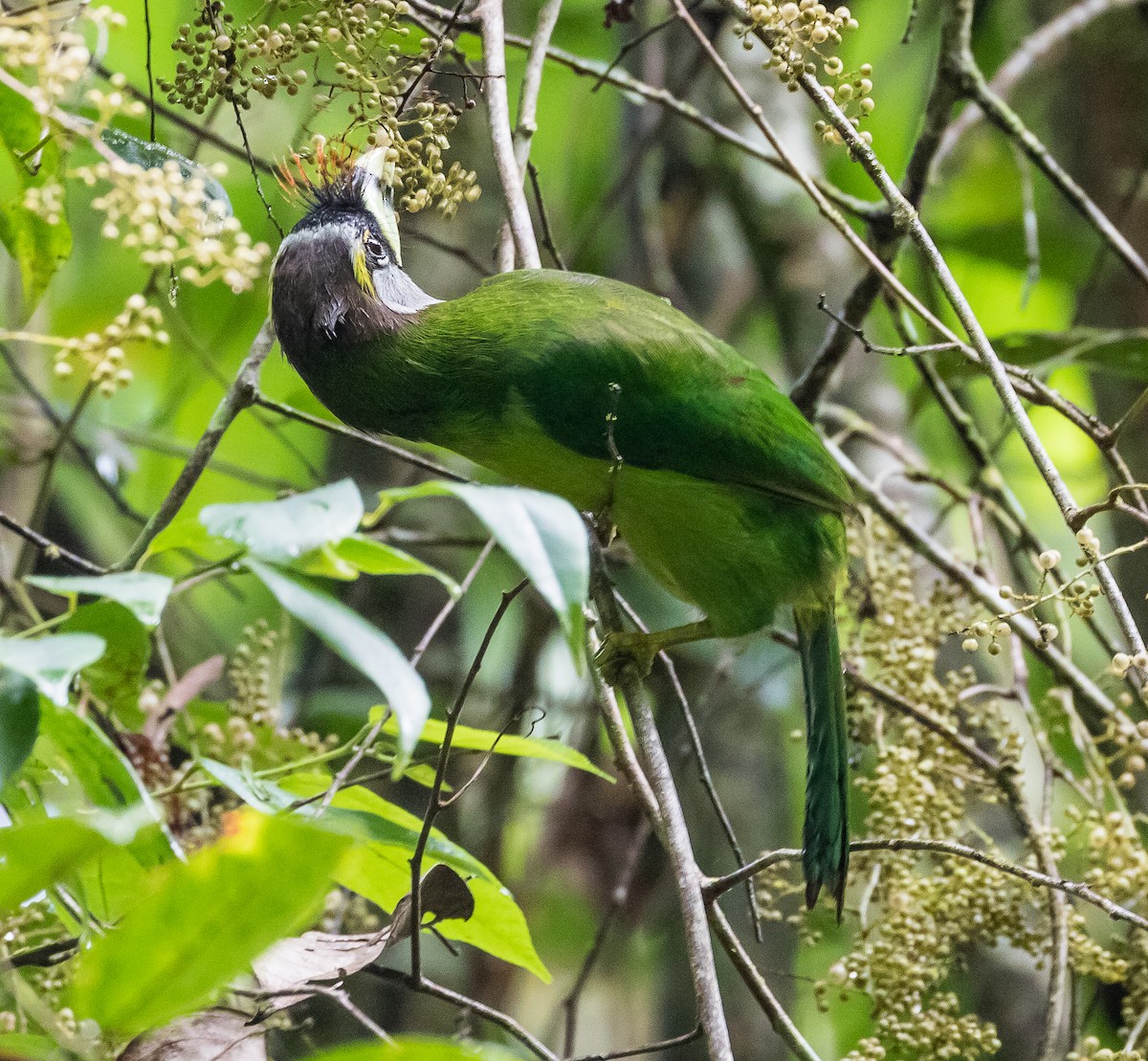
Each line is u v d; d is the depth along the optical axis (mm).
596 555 8773
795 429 8742
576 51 14711
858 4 15133
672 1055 11891
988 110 9648
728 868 12180
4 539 11398
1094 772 9172
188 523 5223
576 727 12352
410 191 8430
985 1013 11547
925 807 8539
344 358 8281
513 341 8234
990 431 15367
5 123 6555
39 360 12648
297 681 11789
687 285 14367
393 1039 3879
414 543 12328
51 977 6867
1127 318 12820
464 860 6223
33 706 4676
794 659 11781
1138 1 12914
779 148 8008
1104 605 14188
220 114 12422
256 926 3857
